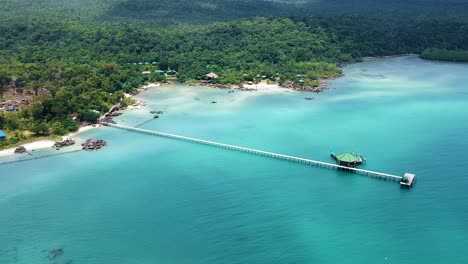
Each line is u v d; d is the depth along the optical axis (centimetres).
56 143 15362
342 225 10756
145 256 9719
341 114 18575
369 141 15575
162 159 14325
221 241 10200
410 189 12362
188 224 10819
